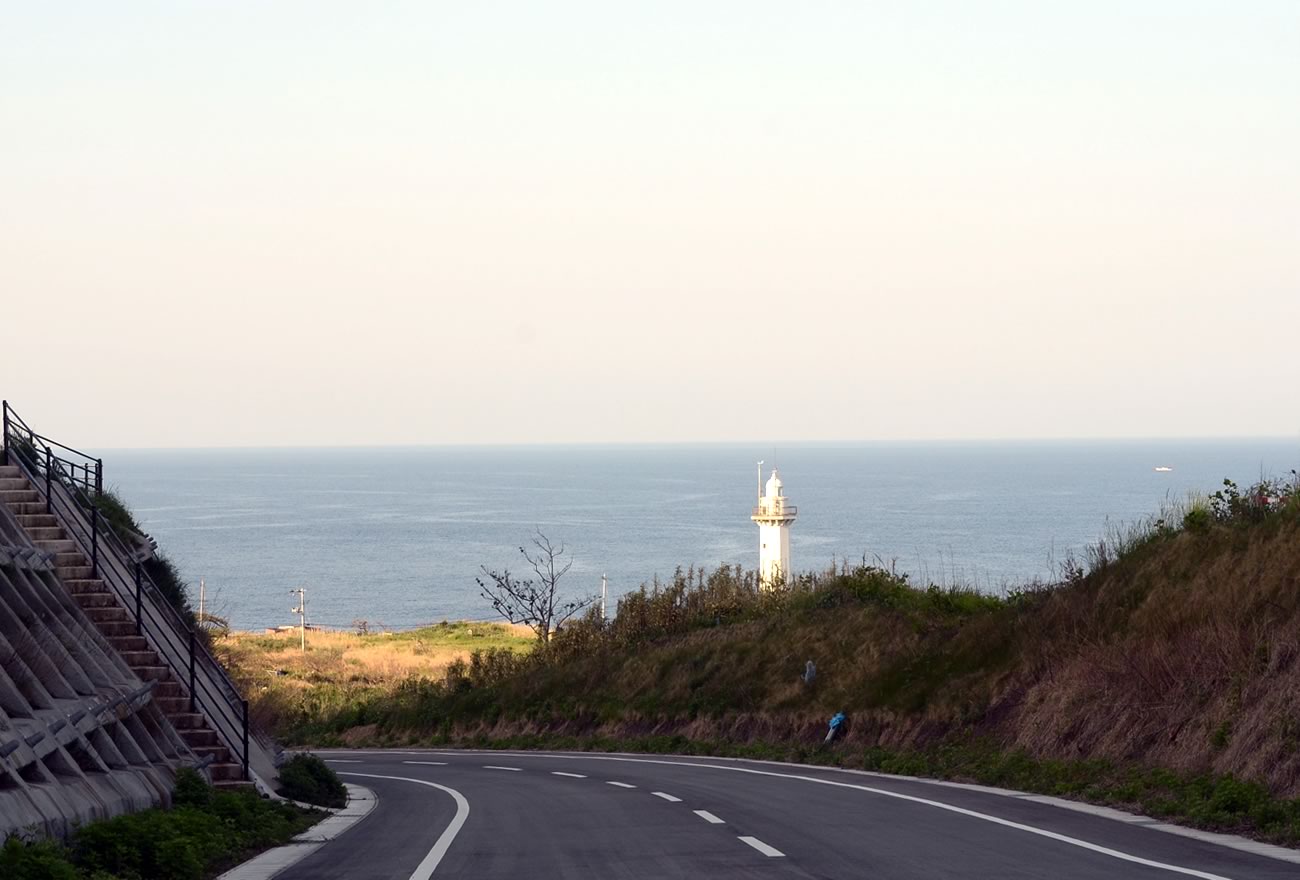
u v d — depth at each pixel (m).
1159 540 25.88
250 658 72.44
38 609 17.30
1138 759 18.41
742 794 19.73
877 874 10.80
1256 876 10.10
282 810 17.64
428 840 15.09
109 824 12.47
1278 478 25.11
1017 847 12.22
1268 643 17.73
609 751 36.53
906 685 29.30
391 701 51.91
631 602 48.94
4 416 23.94
